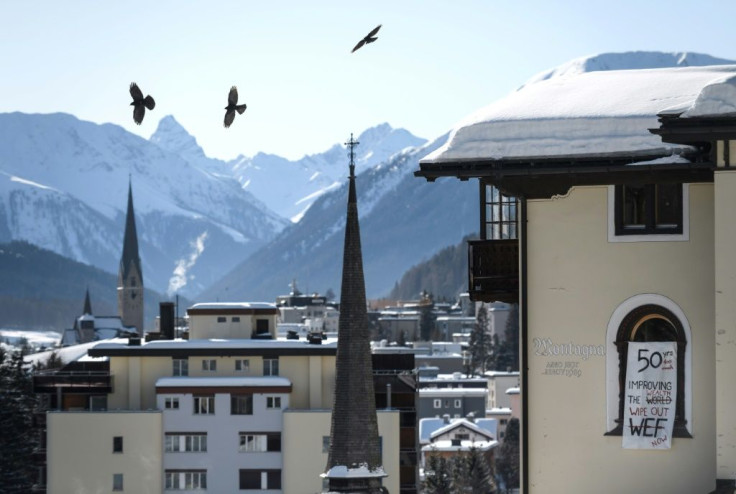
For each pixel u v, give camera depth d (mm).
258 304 145125
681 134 27781
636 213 31000
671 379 30703
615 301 31016
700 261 30625
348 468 82188
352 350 82875
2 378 148125
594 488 31016
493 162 30297
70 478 130625
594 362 31141
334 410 82938
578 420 31172
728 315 28156
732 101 27641
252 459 131000
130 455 130875
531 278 31469
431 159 30625
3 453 142625
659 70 32969
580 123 30219
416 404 127500
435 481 172375
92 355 135625
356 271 83312
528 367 31438
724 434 28125
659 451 30688
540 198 31344
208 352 134750
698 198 30641
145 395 134875
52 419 131125
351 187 82375
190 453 131375
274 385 131750
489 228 35750
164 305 147875
